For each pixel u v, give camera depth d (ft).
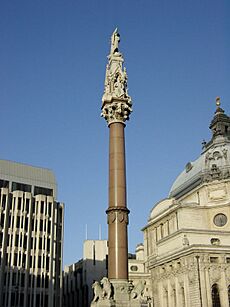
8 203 357.20
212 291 269.85
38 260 352.08
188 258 278.67
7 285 331.36
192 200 336.08
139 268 374.43
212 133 380.37
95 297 121.90
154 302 317.63
